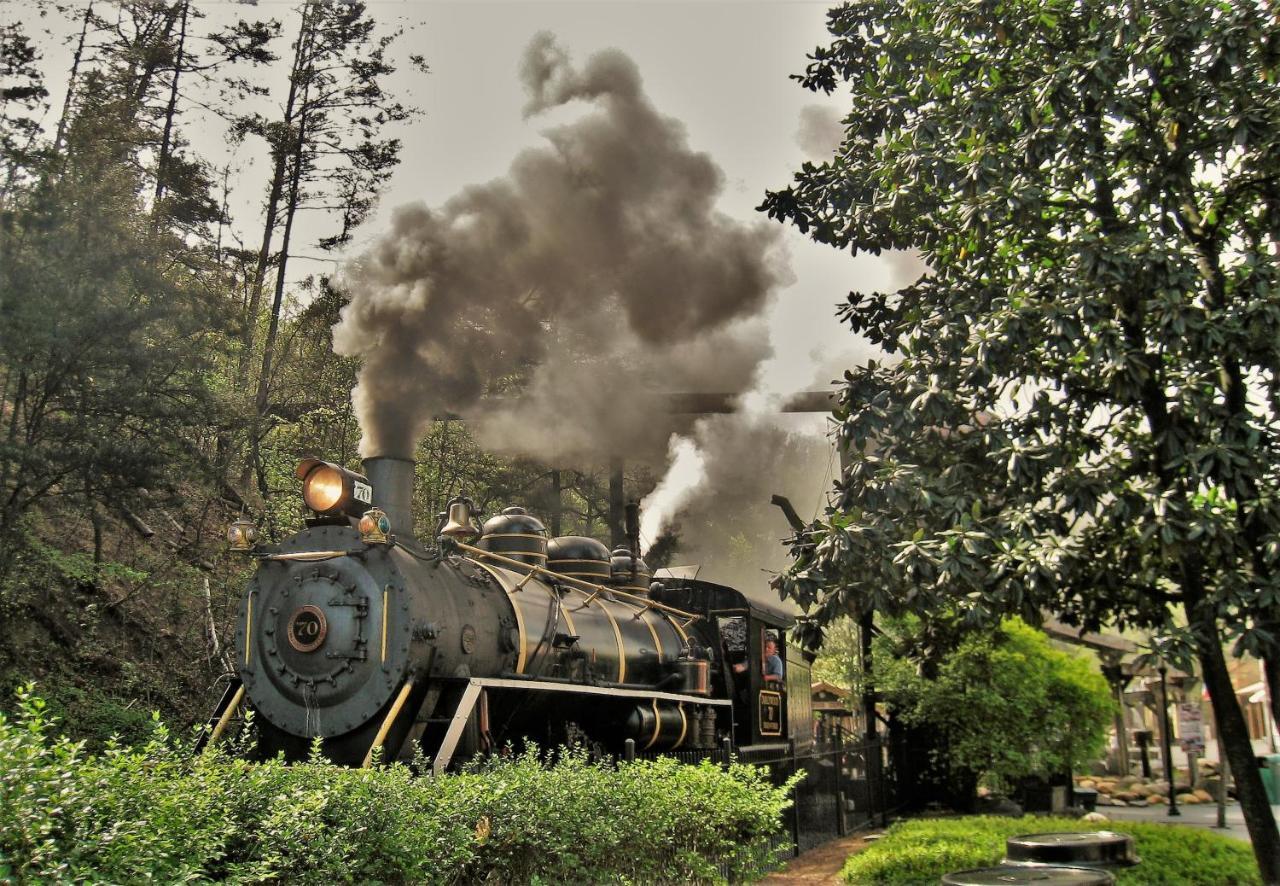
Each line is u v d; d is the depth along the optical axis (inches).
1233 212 381.1
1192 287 338.3
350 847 210.7
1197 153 357.4
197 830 194.1
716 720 521.7
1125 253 331.0
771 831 336.8
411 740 331.3
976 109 369.4
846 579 358.6
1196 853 413.7
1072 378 374.6
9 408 709.9
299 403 890.1
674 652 495.5
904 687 673.0
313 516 370.3
